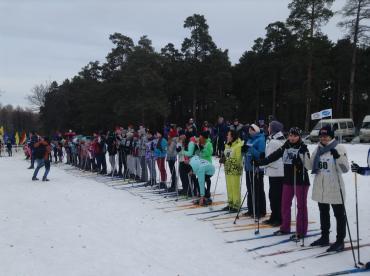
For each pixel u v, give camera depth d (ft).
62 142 78.89
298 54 115.65
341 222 19.02
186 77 146.61
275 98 144.25
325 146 19.27
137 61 138.21
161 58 145.07
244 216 26.84
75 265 18.21
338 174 18.95
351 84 108.68
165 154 39.50
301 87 123.85
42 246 21.12
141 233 23.38
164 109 136.26
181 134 36.52
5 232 23.95
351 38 107.55
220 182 41.73
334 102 155.12
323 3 108.68
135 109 135.13
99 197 35.83
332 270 16.83
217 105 138.72
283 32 135.95
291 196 21.81
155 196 35.45
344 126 99.04
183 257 19.03
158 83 138.21
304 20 111.55
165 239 22.07
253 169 24.61
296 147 21.20
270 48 139.85
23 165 76.23
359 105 148.05
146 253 19.71
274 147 23.26
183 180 34.81
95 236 22.86
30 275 17.10
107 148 51.44
